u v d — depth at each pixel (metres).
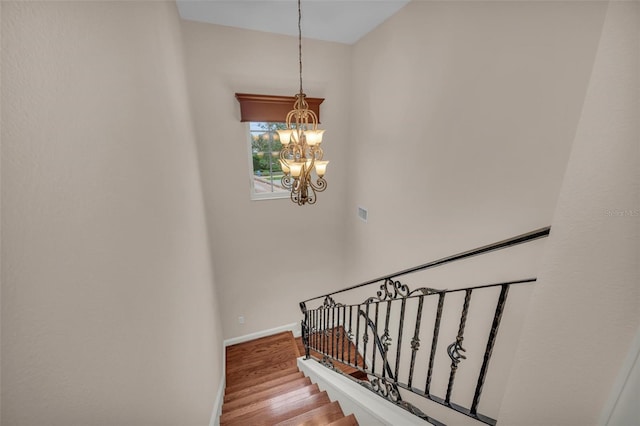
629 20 0.52
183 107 2.33
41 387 0.52
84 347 0.66
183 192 2.02
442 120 2.14
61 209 0.60
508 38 1.55
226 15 2.70
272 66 3.23
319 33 3.13
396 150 2.81
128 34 1.10
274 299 4.31
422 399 2.54
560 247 0.69
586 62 1.21
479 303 1.90
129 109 1.06
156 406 1.09
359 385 1.95
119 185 0.92
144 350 1.02
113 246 0.84
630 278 0.55
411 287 2.77
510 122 1.60
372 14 2.62
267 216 3.88
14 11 0.49
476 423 1.94
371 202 3.46
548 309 0.73
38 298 0.52
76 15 0.71
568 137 1.31
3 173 0.45
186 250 1.94
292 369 3.55
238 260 3.91
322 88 3.53
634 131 0.52
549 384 0.74
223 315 4.07
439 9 2.03
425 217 2.47
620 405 0.58
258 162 3.72
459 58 1.91
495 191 1.74
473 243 1.96
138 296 1.01
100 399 0.71
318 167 2.14
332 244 4.41
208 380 2.33
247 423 2.13
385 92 2.88
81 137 0.70
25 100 0.51
